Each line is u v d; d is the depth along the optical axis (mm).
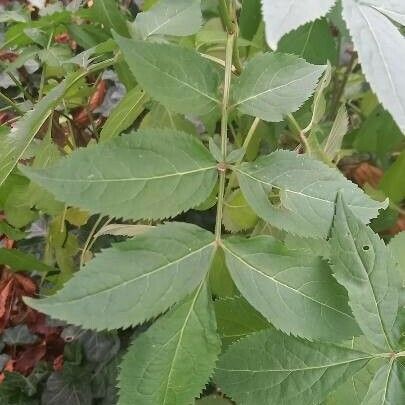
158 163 178
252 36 338
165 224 176
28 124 254
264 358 189
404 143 409
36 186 310
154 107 312
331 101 435
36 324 512
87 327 156
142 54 190
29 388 519
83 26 331
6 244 454
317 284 179
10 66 340
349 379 206
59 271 367
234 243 182
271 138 328
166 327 172
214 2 361
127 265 165
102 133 300
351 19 153
